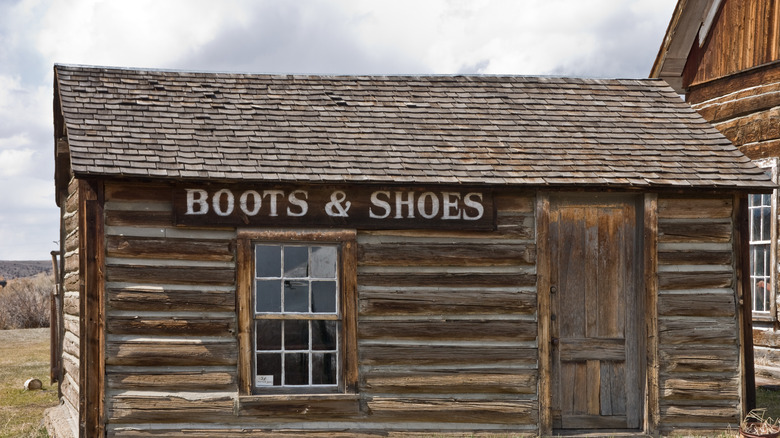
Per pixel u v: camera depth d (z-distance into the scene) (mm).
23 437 9320
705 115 13172
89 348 7664
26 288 26281
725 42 12766
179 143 8188
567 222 8508
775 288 11656
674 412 8445
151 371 7805
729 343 8562
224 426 7887
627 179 8273
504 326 8281
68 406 9969
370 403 8078
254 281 8023
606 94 10047
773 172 11703
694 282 8516
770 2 11883
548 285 8336
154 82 9258
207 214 7879
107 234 7766
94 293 7695
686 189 8312
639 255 8508
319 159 8211
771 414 9578
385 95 9625
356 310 8094
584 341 8477
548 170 8359
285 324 8094
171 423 7832
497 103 9648
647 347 8383
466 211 8250
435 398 8195
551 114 9508
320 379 8133
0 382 13320
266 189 8000
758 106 12055
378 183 7938
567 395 8453
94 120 8320
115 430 7715
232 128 8602
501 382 8250
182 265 7902
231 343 7941
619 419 8484
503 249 8328
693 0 13070
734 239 8625
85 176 7480
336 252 8188
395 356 8133
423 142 8727
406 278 8203
